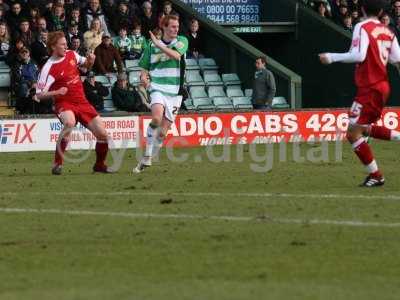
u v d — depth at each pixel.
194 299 17.75
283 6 71.94
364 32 31.44
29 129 51.31
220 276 19.70
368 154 32.09
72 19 62.06
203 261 21.05
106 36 61.75
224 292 18.28
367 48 31.44
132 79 63.50
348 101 68.69
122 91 59.41
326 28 69.62
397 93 65.06
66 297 18.06
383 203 28.23
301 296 17.91
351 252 21.72
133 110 59.50
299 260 21.02
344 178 35.19
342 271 20.00
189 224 25.28
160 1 69.31
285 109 56.22
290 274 19.80
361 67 31.81
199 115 53.91
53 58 37.75
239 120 54.81
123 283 19.22
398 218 25.64
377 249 21.98
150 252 22.03
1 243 23.31
